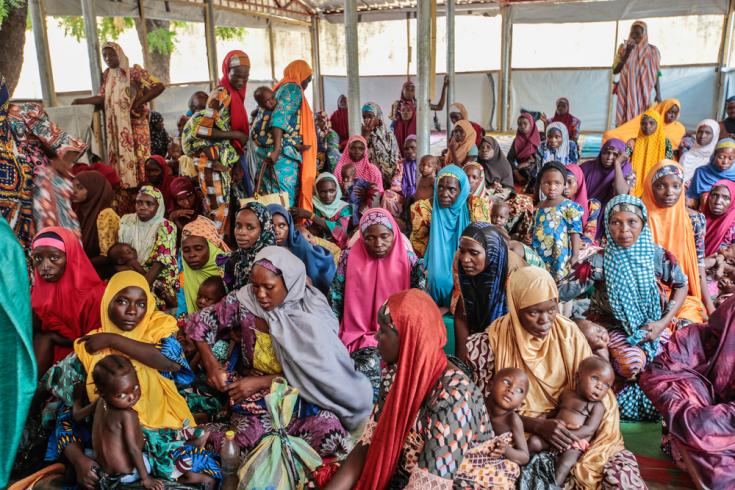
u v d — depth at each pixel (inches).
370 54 656.4
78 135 291.0
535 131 356.5
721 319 116.6
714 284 189.3
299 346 122.4
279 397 110.7
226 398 135.0
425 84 280.7
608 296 142.6
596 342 126.4
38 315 134.3
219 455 115.0
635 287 140.2
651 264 140.7
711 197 199.9
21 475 119.7
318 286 174.6
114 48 285.1
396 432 83.6
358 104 301.3
